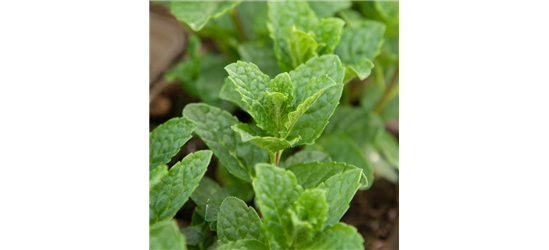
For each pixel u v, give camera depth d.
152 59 0.75
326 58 0.52
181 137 0.51
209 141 0.54
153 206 0.48
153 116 0.74
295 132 0.52
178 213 0.65
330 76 0.52
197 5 0.58
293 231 0.47
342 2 0.62
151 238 0.45
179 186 0.49
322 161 0.57
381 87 0.71
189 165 0.49
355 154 0.62
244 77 0.50
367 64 0.56
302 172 0.54
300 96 0.51
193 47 0.68
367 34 0.59
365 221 0.69
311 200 0.46
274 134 0.51
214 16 0.56
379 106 0.72
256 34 0.67
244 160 0.55
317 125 0.52
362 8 0.70
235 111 0.70
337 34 0.56
